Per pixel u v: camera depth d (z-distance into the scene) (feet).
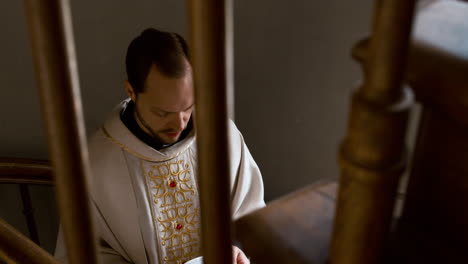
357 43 1.23
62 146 1.34
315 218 1.55
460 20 1.40
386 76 1.07
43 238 9.81
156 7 8.53
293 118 9.87
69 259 1.58
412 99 1.11
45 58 1.20
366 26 8.20
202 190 1.40
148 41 6.31
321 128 9.66
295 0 8.68
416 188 1.50
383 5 1.02
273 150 10.48
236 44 9.32
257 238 1.53
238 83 9.81
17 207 9.22
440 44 1.24
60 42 1.18
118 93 9.13
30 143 9.00
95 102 9.12
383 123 1.09
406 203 1.56
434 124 1.37
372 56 1.08
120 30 8.55
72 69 1.24
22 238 2.99
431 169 1.42
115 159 6.95
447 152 1.35
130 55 6.42
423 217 1.50
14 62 8.23
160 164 7.01
